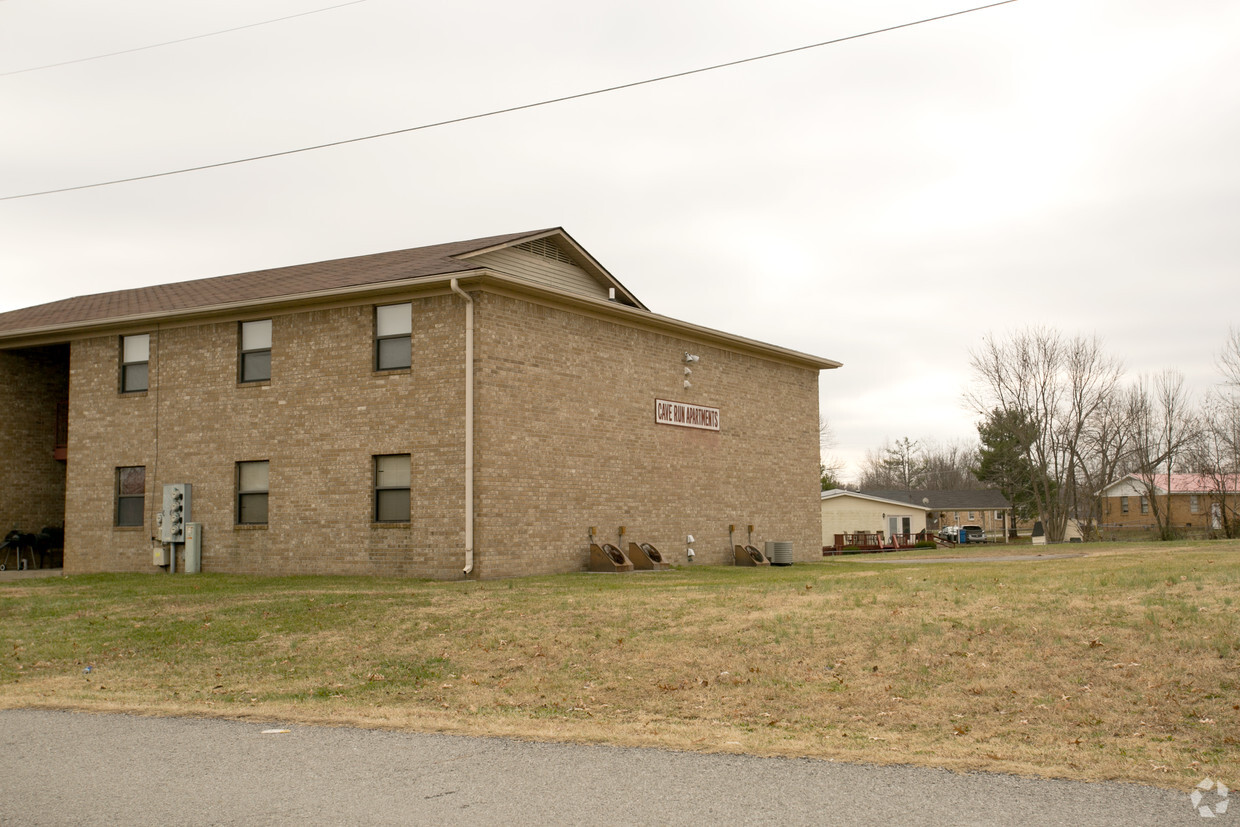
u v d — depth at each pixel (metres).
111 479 25.48
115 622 15.90
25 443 27.78
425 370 21.55
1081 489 69.88
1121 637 10.68
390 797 6.64
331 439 22.58
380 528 21.78
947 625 11.88
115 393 25.61
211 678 12.38
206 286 28.86
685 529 26.84
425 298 21.70
